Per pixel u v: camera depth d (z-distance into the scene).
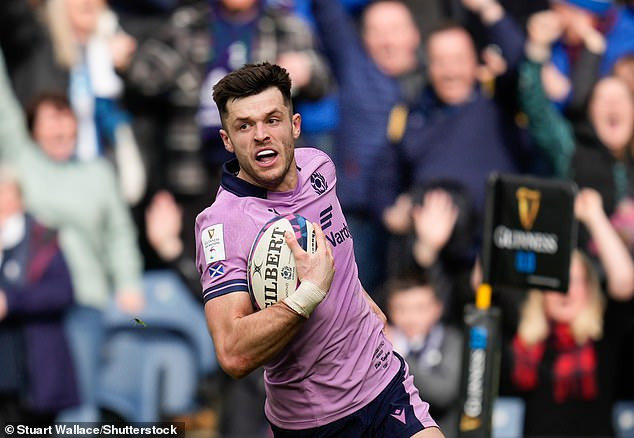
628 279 30.59
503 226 22.03
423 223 31.31
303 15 34.09
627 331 30.61
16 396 29.77
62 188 31.14
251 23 31.97
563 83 32.97
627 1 34.56
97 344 30.94
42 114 31.28
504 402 30.00
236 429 30.75
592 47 33.22
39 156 31.33
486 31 31.80
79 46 32.81
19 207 30.56
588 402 30.02
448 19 35.09
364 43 33.56
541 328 29.84
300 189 17.33
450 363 29.03
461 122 31.94
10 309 29.64
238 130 16.64
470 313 21.61
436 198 31.48
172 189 32.28
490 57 31.89
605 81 32.22
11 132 31.42
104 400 31.14
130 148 32.50
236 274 16.84
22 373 29.73
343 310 17.52
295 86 31.89
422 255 31.28
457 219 31.27
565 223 21.75
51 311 30.00
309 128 32.75
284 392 17.94
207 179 32.19
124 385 31.39
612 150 32.00
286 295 16.56
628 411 31.00
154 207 32.19
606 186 31.70
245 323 16.42
